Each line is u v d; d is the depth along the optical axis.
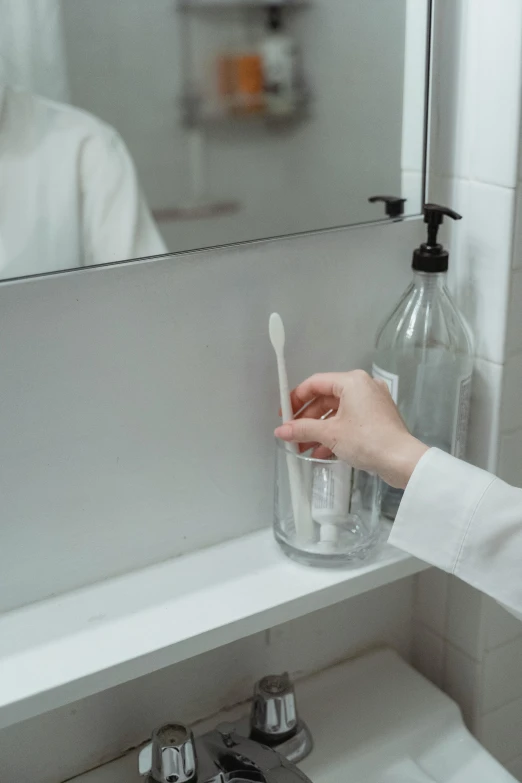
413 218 0.76
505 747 0.94
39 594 0.68
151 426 0.69
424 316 0.74
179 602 0.69
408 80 0.72
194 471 0.73
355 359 0.79
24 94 0.58
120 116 0.62
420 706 0.84
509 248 0.72
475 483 0.62
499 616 0.86
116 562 0.71
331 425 0.67
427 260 0.71
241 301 0.70
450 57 0.72
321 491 0.71
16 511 0.65
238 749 0.71
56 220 0.60
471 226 0.75
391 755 0.78
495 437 0.78
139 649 0.63
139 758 0.69
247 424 0.74
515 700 0.92
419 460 0.64
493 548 0.62
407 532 0.65
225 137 0.66
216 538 0.76
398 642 0.94
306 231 0.71
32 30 0.58
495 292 0.74
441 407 0.77
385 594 0.90
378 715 0.82
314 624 0.86
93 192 0.62
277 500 0.73
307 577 0.71
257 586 0.70
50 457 0.65
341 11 0.68
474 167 0.73
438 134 0.75
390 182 0.74
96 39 0.60
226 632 0.66
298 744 0.76
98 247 0.62
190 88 0.64
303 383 0.70
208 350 0.69
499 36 0.68
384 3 0.69
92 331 0.63
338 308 0.75
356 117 0.71
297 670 0.87
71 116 0.60
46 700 0.60
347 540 0.73
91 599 0.69
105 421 0.66
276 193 0.69
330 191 0.71
